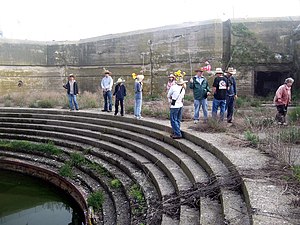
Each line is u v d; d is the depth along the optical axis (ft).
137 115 40.32
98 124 43.91
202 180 20.99
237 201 16.66
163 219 18.60
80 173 34.60
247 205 15.66
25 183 37.14
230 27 59.11
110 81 47.16
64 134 43.80
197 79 33.99
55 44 78.07
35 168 38.17
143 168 29.07
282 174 18.22
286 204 14.80
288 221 13.28
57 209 31.53
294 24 57.62
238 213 15.35
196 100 34.17
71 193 32.53
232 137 27.94
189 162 25.03
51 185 36.14
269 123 31.48
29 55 76.48
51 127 46.19
